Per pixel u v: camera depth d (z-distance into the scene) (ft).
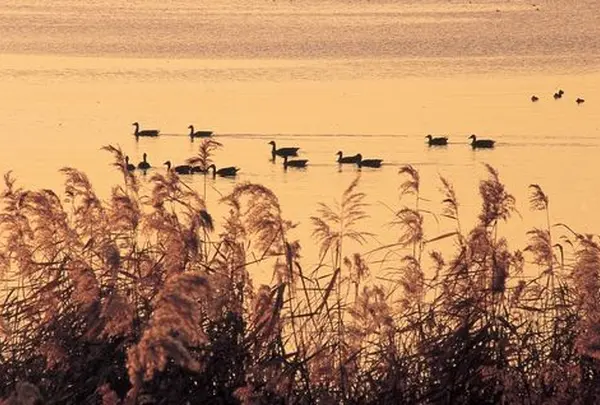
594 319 40.68
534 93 295.69
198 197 45.44
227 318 39.60
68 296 40.88
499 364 39.81
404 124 251.60
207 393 37.91
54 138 227.20
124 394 37.55
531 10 536.83
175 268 39.99
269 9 534.37
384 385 39.42
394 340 41.16
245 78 321.32
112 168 187.11
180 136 239.91
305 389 38.83
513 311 43.45
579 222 141.38
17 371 39.11
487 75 331.57
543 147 221.05
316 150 222.69
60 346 38.14
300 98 287.69
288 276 41.73
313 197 172.14
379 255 68.90
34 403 31.17
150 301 39.24
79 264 39.17
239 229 44.14
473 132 240.53
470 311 41.68
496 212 46.50
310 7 549.95
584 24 468.75
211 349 38.37
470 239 45.09
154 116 261.03
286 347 41.55
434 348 40.27
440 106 274.77
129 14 495.41
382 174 195.93
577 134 235.81
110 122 251.60
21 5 533.14
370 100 284.61
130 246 43.52
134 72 329.52
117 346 37.76
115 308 35.22
